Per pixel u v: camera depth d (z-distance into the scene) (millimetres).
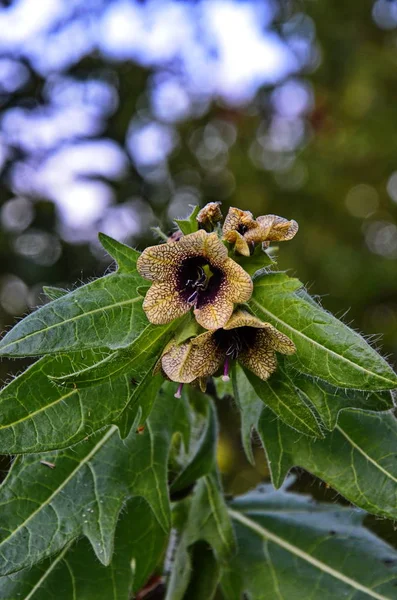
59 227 919
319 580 376
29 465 341
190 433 367
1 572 323
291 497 410
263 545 389
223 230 320
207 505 373
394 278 1047
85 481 344
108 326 314
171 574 380
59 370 320
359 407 321
